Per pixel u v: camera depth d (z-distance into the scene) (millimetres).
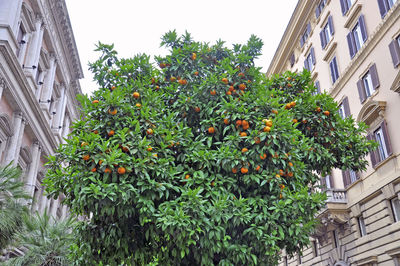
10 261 11180
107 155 6398
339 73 22031
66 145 7391
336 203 19641
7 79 16719
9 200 9359
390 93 16859
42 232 11344
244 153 7344
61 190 7457
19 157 19641
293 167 7684
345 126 10836
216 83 8258
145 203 6508
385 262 16031
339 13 22578
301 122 9820
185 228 6266
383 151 17250
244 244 7117
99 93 7918
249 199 7359
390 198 16344
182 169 7422
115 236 7293
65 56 28016
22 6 19375
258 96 8320
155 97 8164
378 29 17781
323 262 21719
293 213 7309
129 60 9250
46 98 23891
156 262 8016
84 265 8242
